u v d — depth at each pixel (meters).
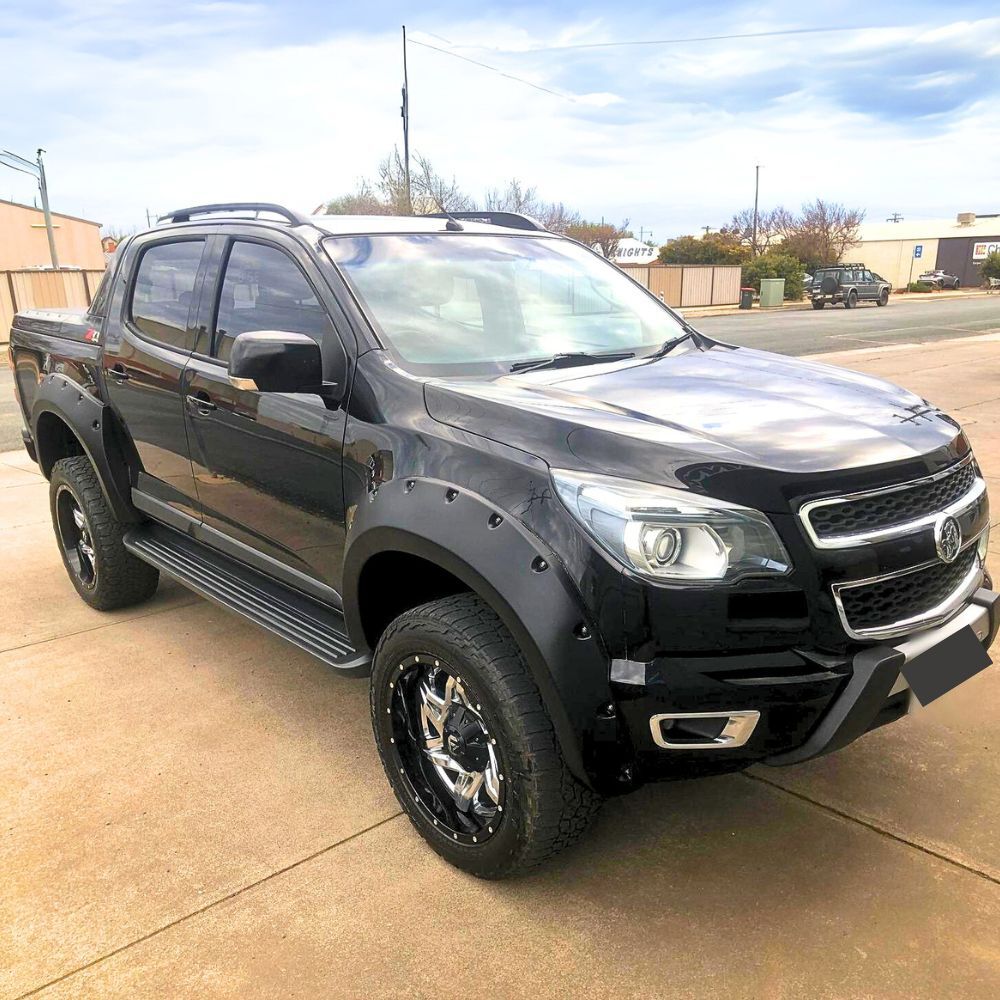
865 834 2.75
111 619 4.56
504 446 2.41
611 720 2.17
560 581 2.18
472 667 2.36
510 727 2.30
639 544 2.12
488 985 2.22
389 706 2.70
